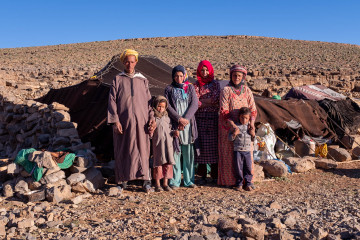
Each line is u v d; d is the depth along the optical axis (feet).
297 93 39.27
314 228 11.52
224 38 270.87
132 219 13.12
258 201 15.90
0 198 16.39
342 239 11.02
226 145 19.16
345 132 29.96
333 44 248.93
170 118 18.61
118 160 17.90
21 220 12.86
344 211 14.10
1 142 33.19
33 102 29.12
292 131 27.14
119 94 17.78
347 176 22.26
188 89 18.98
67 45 253.85
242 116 18.60
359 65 147.13
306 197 16.87
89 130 25.67
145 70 32.89
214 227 11.81
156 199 16.48
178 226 12.47
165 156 18.10
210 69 19.99
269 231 11.66
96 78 28.35
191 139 19.04
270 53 198.49
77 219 13.41
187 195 17.33
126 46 236.43
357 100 49.78
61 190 16.49
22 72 92.84
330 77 106.32
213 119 20.03
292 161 23.70
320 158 25.59
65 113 22.89
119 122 17.63
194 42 245.45
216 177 20.89
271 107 26.84
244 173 18.85
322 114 30.14
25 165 17.35
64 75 88.07
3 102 34.22
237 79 19.04
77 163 18.13
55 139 21.95
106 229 12.28
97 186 18.40
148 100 18.39
